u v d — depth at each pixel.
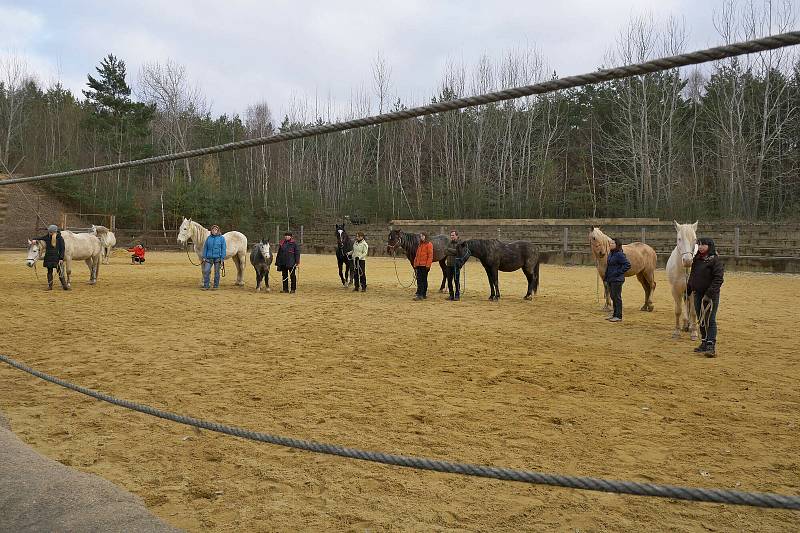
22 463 2.77
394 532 3.12
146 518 2.39
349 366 7.30
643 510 3.45
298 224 51.12
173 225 47.44
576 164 53.53
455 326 10.70
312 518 3.27
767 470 4.07
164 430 4.78
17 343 8.44
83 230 36.78
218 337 9.26
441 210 46.69
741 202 37.50
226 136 59.91
